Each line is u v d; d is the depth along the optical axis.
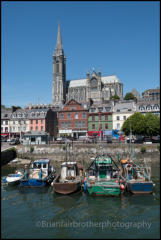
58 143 62.78
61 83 172.75
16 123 79.25
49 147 57.38
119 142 58.56
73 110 76.12
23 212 20.16
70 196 25.34
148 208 21.00
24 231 16.38
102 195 24.95
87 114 74.75
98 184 25.56
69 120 76.25
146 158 49.47
